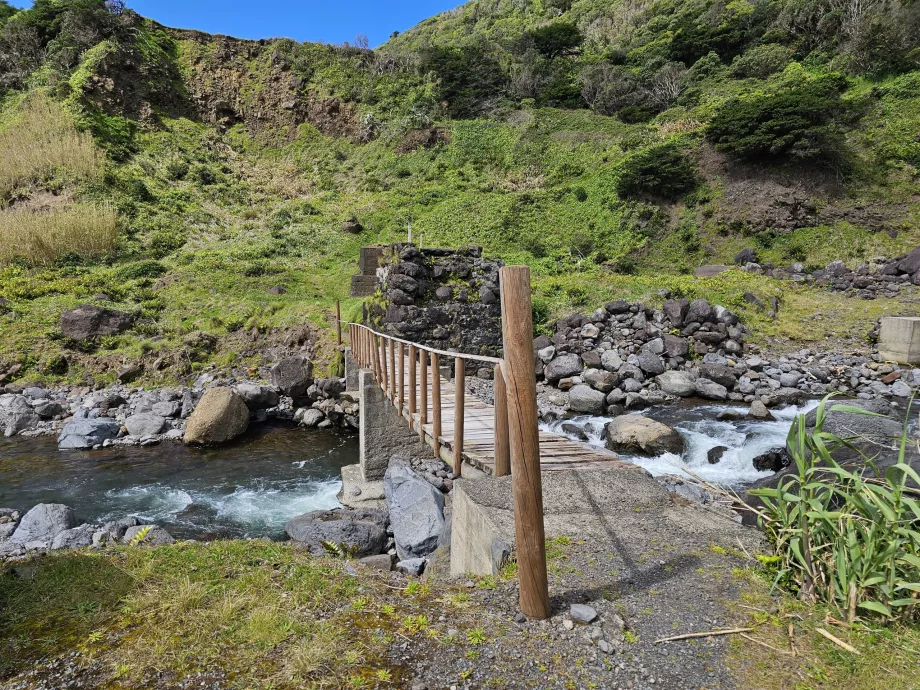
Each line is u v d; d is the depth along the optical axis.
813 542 2.74
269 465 10.32
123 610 2.61
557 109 43.62
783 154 27.34
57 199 29.06
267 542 3.54
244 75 48.47
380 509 7.12
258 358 15.88
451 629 2.43
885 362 14.34
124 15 44.34
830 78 32.41
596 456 4.86
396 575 3.13
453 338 13.58
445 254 14.29
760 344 15.73
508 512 3.48
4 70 40.09
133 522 7.06
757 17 43.81
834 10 37.78
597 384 12.97
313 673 2.13
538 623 2.46
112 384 14.63
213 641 2.35
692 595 2.63
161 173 35.22
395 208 33.62
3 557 3.33
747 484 8.05
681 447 9.38
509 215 30.34
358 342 12.25
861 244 23.09
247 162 42.22
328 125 46.47
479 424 6.36
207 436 11.42
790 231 24.91
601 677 2.10
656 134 34.91
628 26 62.09
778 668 2.11
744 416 11.44
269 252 27.19
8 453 10.95
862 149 27.41
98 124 35.94
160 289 20.02
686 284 18.47
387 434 8.41
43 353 15.18
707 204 27.72
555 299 17.45
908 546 2.46
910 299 17.94
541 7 79.19
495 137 40.38
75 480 9.48
